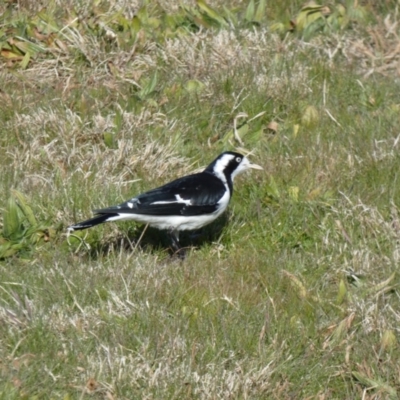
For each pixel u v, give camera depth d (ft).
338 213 46.14
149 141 50.70
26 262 42.45
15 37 57.21
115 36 57.57
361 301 40.24
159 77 56.03
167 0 62.64
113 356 36.04
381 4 66.54
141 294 39.91
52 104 52.85
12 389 34.19
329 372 37.04
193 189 43.91
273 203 47.39
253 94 55.16
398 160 49.83
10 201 43.24
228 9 63.00
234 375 35.68
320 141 51.88
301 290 41.19
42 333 36.99
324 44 61.16
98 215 45.29
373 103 56.34
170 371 35.60
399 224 45.09
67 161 48.78
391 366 36.96
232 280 41.78
